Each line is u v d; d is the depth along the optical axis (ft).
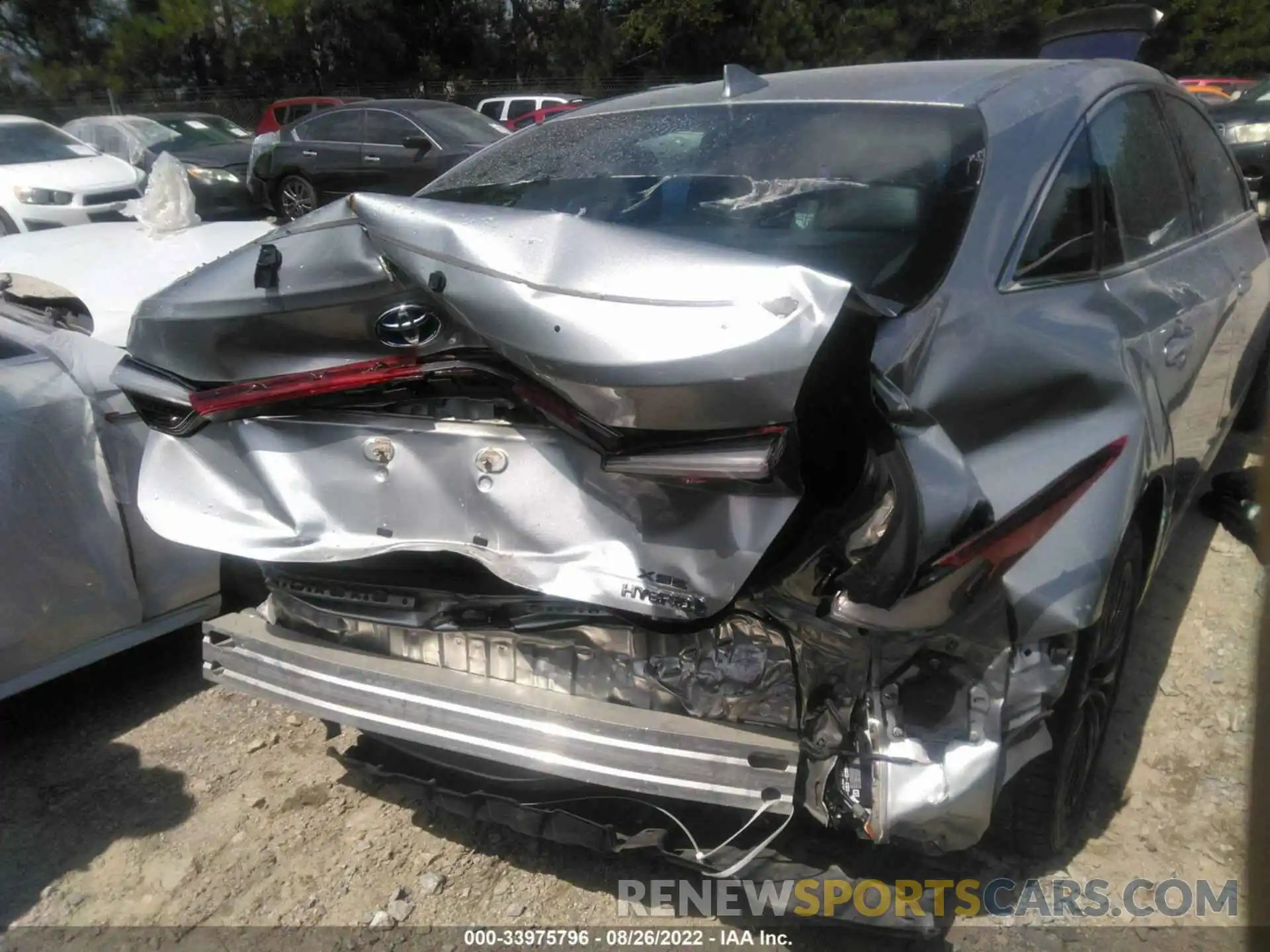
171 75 94.43
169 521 8.01
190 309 7.41
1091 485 7.11
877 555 6.11
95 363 10.38
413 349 6.84
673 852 7.23
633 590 6.52
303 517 7.59
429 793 7.96
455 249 6.36
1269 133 37.35
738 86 10.23
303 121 44.16
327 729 10.45
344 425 7.43
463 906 8.29
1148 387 8.42
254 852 8.93
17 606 9.59
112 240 15.17
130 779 9.89
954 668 6.51
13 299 11.57
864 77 9.92
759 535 6.23
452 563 7.46
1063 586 6.71
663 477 6.19
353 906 8.32
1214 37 121.08
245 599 11.41
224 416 7.66
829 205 8.23
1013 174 8.27
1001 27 100.22
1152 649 11.46
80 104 90.12
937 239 7.70
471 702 7.22
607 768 6.80
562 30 98.43
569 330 5.99
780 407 5.81
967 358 7.18
